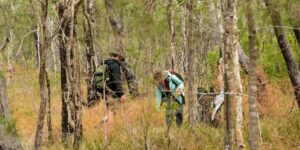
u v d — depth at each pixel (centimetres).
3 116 826
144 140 1084
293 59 1227
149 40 1105
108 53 1328
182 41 2261
